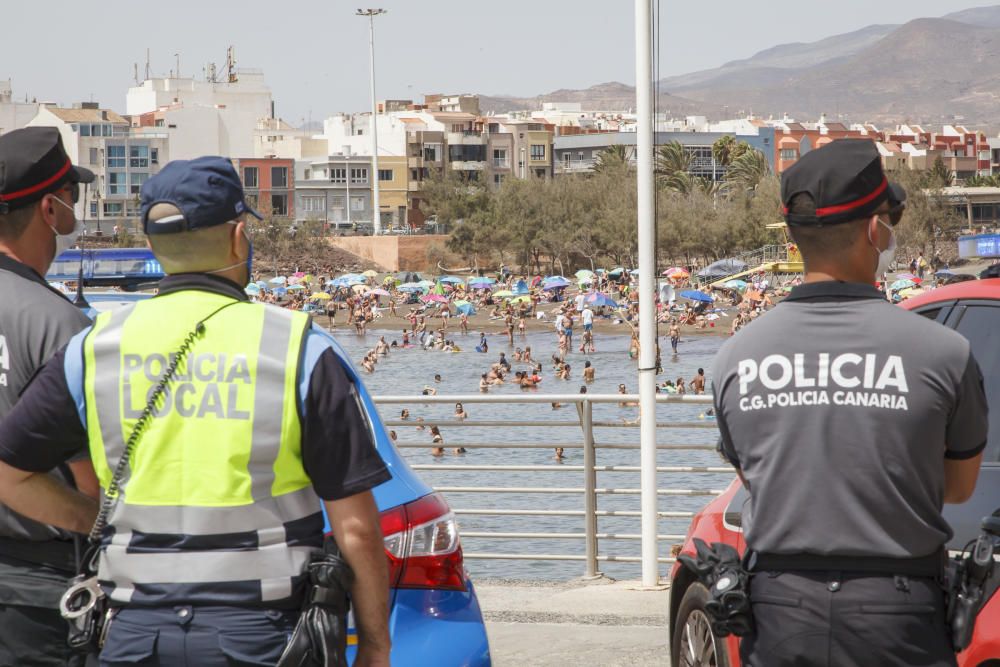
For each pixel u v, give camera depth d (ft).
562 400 38.01
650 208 36.11
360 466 13.43
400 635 18.02
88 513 14.67
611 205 533.55
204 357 13.37
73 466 15.02
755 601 14.90
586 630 32.94
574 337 363.56
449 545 18.84
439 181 616.80
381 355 329.31
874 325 14.69
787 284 389.19
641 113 36.55
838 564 14.39
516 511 39.83
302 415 13.30
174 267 13.92
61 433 13.87
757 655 14.89
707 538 23.56
